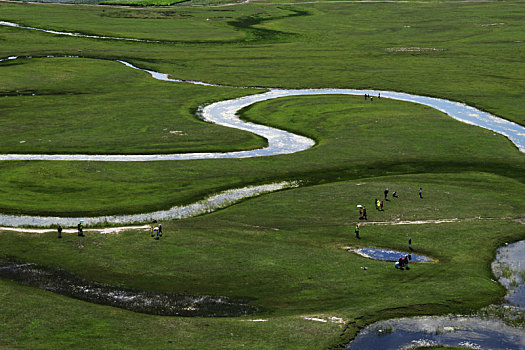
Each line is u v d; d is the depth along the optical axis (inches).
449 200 2967.5
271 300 1959.9
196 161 3705.7
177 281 2102.6
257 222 2701.8
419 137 4202.8
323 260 2258.9
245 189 3223.4
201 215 2847.0
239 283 2081.7
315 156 3799.2
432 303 1898.4
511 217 2719.0
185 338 1686.8
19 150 3927.2
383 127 4493.1
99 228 2642.7
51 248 2389.3
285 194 3088.1
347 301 1932.8
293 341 1673.2
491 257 2288.4
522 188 3159.5
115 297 1991.9
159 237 2502.5
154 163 3663.9
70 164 3612.2
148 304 1940.2
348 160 3718.0
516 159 3698.3
